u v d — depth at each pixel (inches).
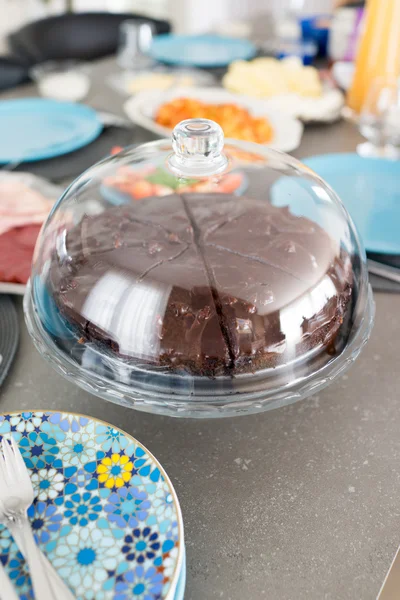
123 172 24.0
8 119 39.8
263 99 44.5
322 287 21.6
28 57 64.8
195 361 20.4
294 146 37.4
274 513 19.2
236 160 24.1
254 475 20.3
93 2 113.7
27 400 22.1
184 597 17.3
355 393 23.1
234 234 22.6
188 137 22.4
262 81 45.8
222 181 23.4
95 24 71.6
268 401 20.1
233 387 20.5
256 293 20.7
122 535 17.0
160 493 17.5
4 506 17.6
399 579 17.7
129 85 48.4
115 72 51.6
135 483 17.8
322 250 22.4
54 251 22.9
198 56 54.5
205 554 18.2
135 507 17.4
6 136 37.6
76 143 36.2
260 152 24.6
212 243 22.2
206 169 23.1
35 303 23.1
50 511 17.7
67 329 21.6
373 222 30.6
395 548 18.4
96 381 20.7
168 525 16.8
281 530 18.8
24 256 27.0
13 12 89.9
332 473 20.4
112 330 20.7
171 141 24.5
